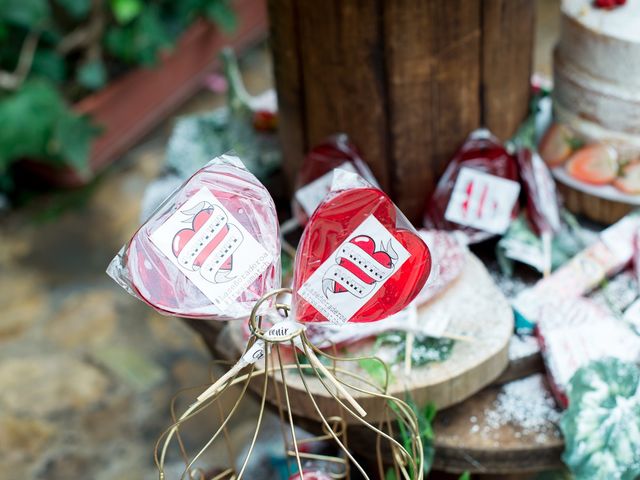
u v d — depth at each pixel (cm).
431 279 53
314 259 51
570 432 62
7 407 122
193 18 184
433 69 72
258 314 51
